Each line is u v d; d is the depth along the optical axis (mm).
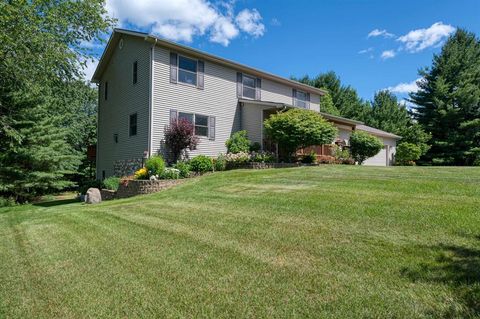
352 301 2588
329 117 17531
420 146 25562
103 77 17391
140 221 6035
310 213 5270
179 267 3600
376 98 40438
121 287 3199
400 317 2320
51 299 3055
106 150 16500
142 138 13148
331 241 3951
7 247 5000
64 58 12156
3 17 9805
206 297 2869
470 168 10695
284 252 3791
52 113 16547
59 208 9781
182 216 6125
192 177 11555
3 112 12766
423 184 6660
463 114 25625
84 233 5496
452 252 3285
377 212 4879
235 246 4137
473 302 2406
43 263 4094
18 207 11172
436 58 28625
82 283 3369
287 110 15125
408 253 3375
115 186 12766
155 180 10289
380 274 3004
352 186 7098
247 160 13781
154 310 2717
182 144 12711
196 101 14211
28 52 10828
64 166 16094
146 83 13086
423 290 2648
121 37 15102
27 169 13328
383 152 24734
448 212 4523
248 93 16703
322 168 11445
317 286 2900
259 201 6590
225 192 8141
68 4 12453
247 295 2850
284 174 10023
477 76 26734
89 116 24250
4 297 3158
